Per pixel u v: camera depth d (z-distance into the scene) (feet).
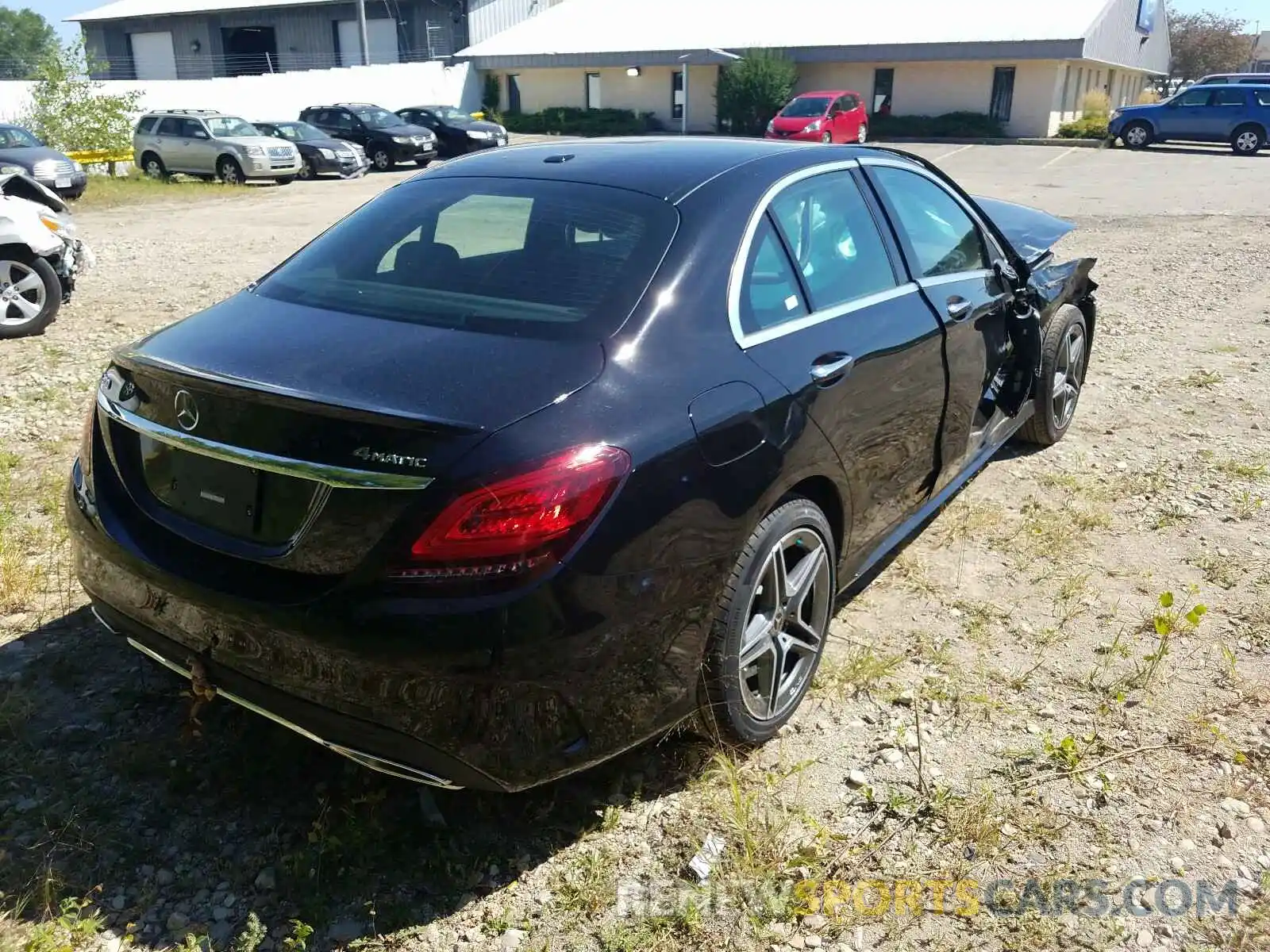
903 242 12.76
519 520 7.64
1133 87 156.76
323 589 8.02
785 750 10.53
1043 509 16.12
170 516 9.05
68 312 30.01
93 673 11.50
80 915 8.34
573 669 8.01
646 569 8.30
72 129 87.35
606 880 8.85
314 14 164.35
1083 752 10.50
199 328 9.95
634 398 8.55
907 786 10.02
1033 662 12.07
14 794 9.62
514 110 144.36
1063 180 70.90
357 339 9.12
